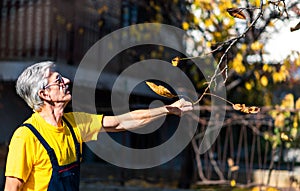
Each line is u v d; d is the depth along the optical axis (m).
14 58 12.29
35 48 12.25
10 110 12.45
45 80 3.79
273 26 7.09
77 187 3.85
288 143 8.66
